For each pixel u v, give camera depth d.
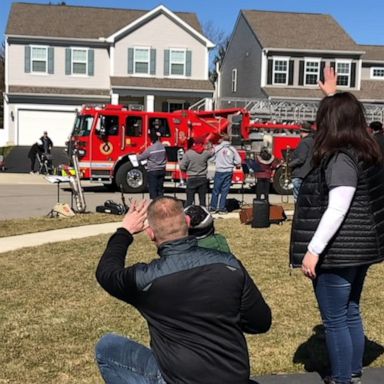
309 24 36.12
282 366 4.34
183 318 2.54
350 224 3.37
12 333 5.02
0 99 51.62
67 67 33.16
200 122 17.53
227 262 2.63
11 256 8.12
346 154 3.34
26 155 29.72
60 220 11.47
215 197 12.96
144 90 32.09
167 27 33.12
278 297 6.15
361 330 3.71
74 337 4.94
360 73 35.00
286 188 17.08
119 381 2.91
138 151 17.11
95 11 35.12
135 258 8.03
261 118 19.59
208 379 2.52
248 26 36.38
